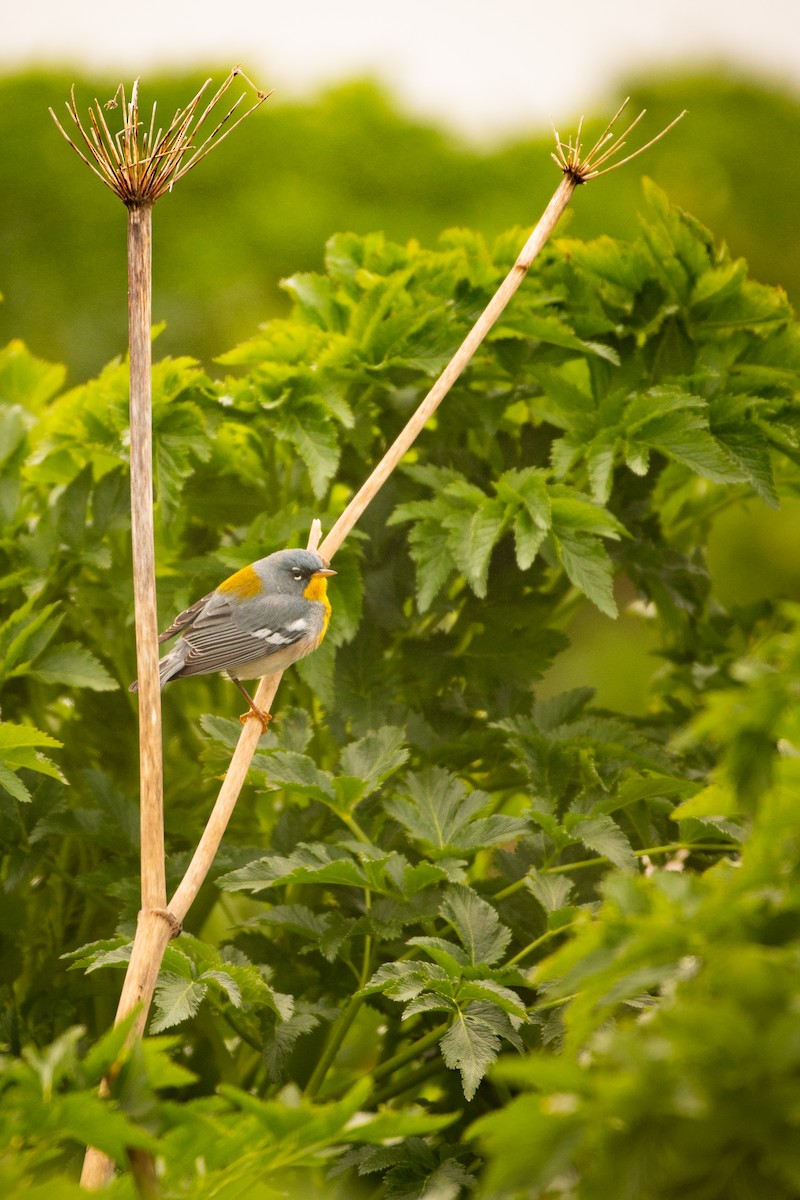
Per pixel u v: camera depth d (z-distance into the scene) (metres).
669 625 10.34
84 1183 5.29
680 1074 3.63
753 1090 3.58
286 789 7.36
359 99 24.00
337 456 8.68
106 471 9.92
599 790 7.86
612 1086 3.66
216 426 9.12
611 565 8.34
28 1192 4.05
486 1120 3.86
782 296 9.33
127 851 8.37
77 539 9.13
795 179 25.11
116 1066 4.52
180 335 21.17
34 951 9.17
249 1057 8.91
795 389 9.41
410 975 6.56
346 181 23.34
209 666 8.44
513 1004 6.20
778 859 4.19
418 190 23.56
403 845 8.74
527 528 8.27
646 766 8.14
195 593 9.34
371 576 9.39
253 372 9.06
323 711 9.20
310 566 8.31
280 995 6.70
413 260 9.91
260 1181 4.67
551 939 7.84
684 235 9.32
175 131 6.33
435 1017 8.22
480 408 9.56
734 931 4.08
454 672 9.26
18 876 8.29
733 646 10.67
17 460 9.80
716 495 10.46
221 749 8.21
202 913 8.88
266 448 9.77
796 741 4.44
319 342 9.41
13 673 8.22
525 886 8.14
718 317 9.48
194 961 6.81
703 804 5.12
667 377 9.30
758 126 25.22
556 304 9.77
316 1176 7.46
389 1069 7.42
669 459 9.77
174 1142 4.38
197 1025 8.46
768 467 8.74
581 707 8.88
